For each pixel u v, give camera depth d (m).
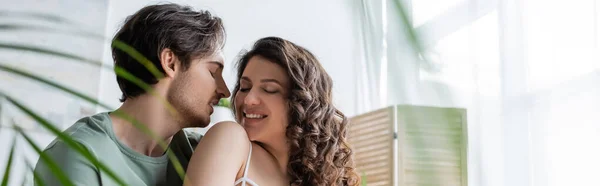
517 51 3.39
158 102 1.27
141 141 1.27
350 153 1.63
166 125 1.30
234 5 3.40
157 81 1.27
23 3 2.75
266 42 1.48
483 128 3.26
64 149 1.12
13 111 2.54
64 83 2.74
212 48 1.34
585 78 3.20
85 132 1.17
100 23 2.91
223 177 1.27
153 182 1.25
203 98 1.34
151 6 1.32
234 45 3.36
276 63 1.45
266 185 1.39
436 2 3.35
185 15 1.32
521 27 3.41
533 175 3.22
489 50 3.37
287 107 1.45
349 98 3.45
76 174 1.09
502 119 3.29
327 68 3.47
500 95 3.32
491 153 3.21
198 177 1.25
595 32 3.21
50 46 2.72
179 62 1.29
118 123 1.24
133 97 1.27
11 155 0.48
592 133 3.14
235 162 1.32
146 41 1.26
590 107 3.16
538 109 3.30
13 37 2.64
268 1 3.48
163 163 1.29
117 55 1.29
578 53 3.26
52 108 2.70
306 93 1.45
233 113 1.58
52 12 2.80
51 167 0.41
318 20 3.54
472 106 3.27
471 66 3.30
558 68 3.31
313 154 1.46
